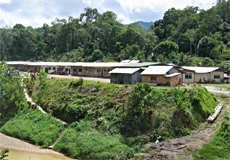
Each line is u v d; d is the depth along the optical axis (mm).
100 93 28500
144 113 22188
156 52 71125
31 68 66688
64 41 104500
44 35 123250
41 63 64688
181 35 87562
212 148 17266
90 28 105625
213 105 25875
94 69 49312
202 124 22141
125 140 20688
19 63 71562
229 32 84625
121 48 92188
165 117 21500
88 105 27094
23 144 24141
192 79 44344
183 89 26484
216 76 45375
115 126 22625
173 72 36719
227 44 74188
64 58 92188
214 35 80500
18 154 21562
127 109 22797
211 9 100125
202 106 23375
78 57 88875
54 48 108688
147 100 22266
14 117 31047
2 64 42312
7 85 34594
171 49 69875
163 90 25141
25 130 26453
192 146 17688
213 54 68375
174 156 16484
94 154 19500
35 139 24438
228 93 30625
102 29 101125
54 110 29703
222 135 18938
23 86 37656
